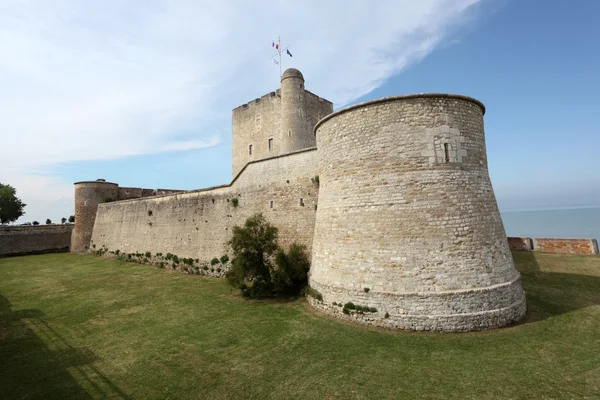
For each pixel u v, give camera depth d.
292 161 16.72
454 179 10.23
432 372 7.15
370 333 9.35
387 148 10.64
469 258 9.68
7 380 7.53
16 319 11.96
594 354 7.65
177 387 7.03
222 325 10.73
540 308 11.01
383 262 10.09
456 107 10.72
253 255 14.23
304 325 10.28
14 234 33.38
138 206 26.77
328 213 12.06
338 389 6.70
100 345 9.43
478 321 9.17
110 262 25.91
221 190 20.17
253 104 25.91
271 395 6.60
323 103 25.44
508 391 6.36
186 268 20.95
